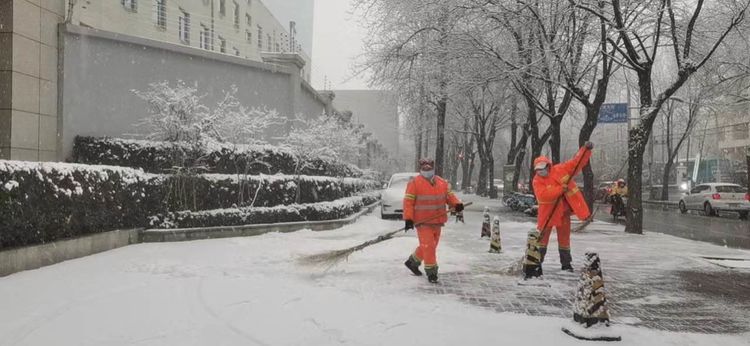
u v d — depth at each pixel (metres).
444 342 5.04
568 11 16.31
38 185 8.24
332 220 14.87
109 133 15.45
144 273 7.98
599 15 15.02
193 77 17.58
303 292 6.85
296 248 10.77
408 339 5.11
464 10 18.16
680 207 28.97
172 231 11.34
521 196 24.25
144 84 16.28
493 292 7.20
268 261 9.22
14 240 7.75
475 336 5.22
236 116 14.99
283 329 5.37
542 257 8.78
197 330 5.32
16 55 12.88
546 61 18.08
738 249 12.36
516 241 12.83
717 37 18.78
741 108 32.62
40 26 13.75
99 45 15.28
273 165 15.80
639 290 7.66
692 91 29.80
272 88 19.98
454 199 8.04
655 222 22.34
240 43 39.53
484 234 13.50
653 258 10.59
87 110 14.97
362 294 6.94
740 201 25.14
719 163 49.16
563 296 7.02
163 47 16.73
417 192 7.85
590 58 20.38
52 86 14.14
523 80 20.16
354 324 5.52
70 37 14.58
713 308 6.64
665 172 39.91
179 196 12.12
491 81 20.61
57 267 8.16
